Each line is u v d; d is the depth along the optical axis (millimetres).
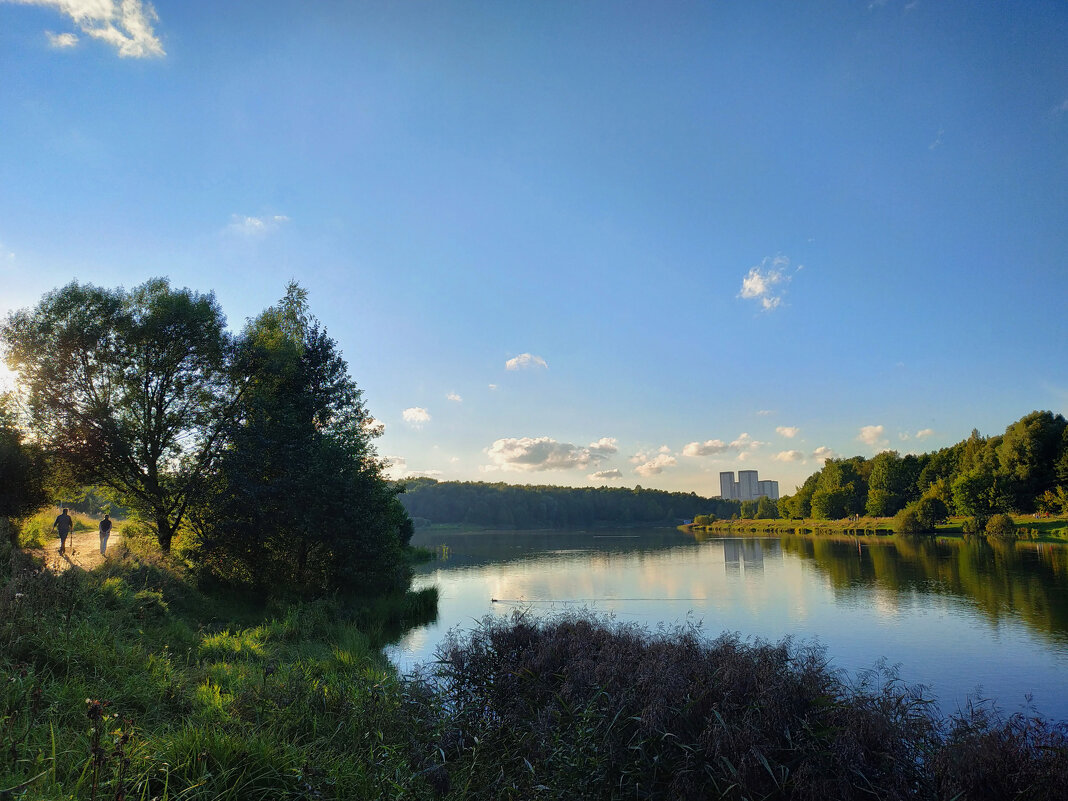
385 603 24000
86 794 4250
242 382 25875
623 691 6133
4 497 22188
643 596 29609
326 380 30297
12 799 3934
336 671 11180
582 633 8227
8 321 22453
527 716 6965
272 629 16234
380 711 7191
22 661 7172
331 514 25172
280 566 25297
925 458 103812
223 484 23562
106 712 5922
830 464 123250
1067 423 75750
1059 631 20078
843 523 104562
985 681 14398
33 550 20859
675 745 5535
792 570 41375
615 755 5516
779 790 4988
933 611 24281
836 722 5457
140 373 23562
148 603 13508
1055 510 70625
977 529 72875
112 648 8367
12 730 5031
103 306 23031
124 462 23484
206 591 21250
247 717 6895
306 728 6758
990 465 78188
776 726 5371
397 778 5426
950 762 4984
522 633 8578
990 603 25844
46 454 22719
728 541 84250
